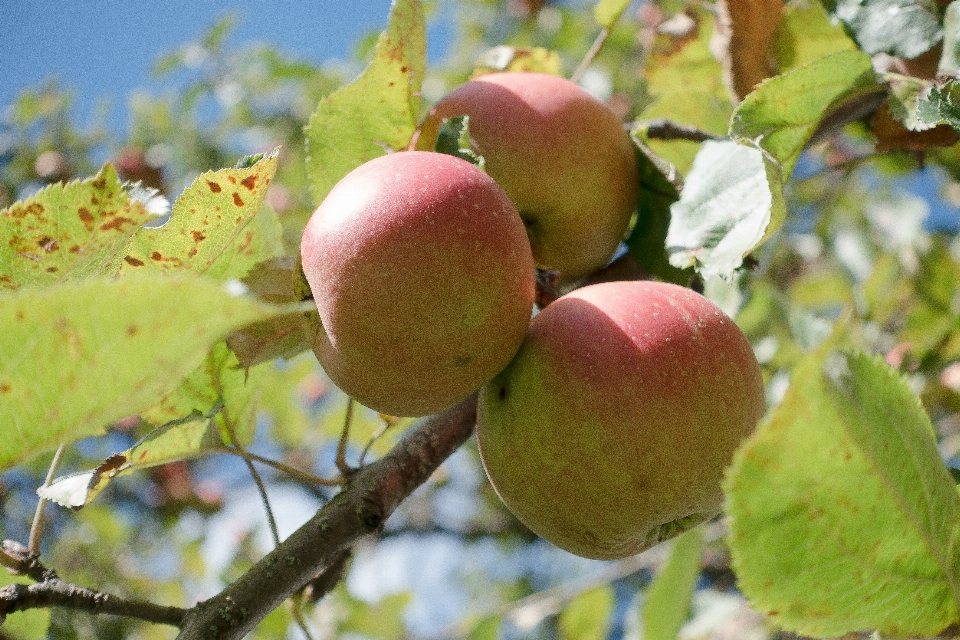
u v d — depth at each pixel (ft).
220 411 1.69
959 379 2.21
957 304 2.20
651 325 1.56
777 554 1.30
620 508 1.56
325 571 1.72
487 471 1.65
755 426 1.56
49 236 1.50
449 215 1.53
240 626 1.53
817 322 2.20
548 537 1.64
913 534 1.32
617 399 1.54
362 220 1.53
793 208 2.99
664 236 1.81
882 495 1.31
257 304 1.24
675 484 1.54
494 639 2.37
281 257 1.69
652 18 3.21
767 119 1.64
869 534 1.31
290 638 2.69
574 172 1.72
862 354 1.33
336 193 1.57
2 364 1.28
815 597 1.32
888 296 2.41
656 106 2.01
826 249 2.88
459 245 1.53
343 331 1.54
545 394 1.56
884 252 2.59
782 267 3.09
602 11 1.92
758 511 1.30
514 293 1.56
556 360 1.56
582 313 1.59
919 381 2.20
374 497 1.63
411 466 1.66
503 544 4.23
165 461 1.62
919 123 1.63
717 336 1.57
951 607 1.34
